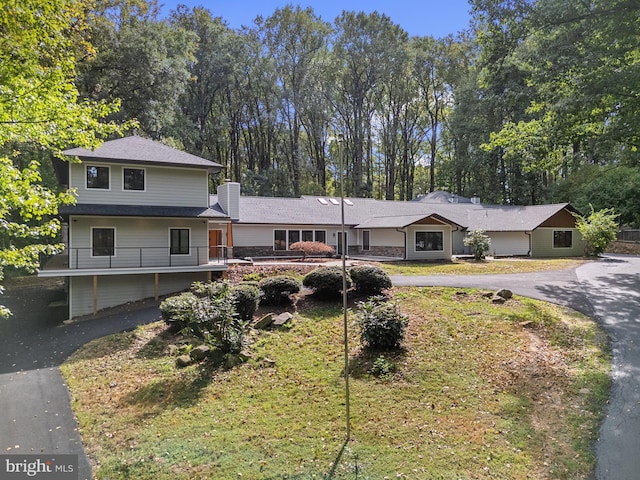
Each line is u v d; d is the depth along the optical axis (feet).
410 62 137.18
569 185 113.29
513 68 62.39
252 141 149.07
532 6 47.78
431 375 23.99
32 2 25.18
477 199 117.80
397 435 18.44
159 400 24.03
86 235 51.55
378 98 147.84
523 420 19.02
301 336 32.27
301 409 21.47
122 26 84.79
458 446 17.34
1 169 22.06
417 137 160.86
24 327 45.11
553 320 31.65
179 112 114.93
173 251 56.70
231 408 22.20
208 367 27.94
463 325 31.50
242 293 34.88
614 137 48.21
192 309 29.68
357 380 24.17
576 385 21.71
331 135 149.38
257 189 132.05
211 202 75.77
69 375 30.09
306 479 15.67
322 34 134.62
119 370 29.99
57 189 69.97
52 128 24.18
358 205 96.89
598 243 79.66
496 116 126.62
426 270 60.95
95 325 43.60
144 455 18.11
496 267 64.28
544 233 88.84
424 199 126.31
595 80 44.75
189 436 19.52
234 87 137.59
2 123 22.79
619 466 15.25
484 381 23.04
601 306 35.09
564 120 49.96
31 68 23.65
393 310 28.55
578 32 45.91
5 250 24.53
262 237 79.71
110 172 53.11
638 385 21.02
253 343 31.04
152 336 37.14
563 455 16.24
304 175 147.13
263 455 17.47
